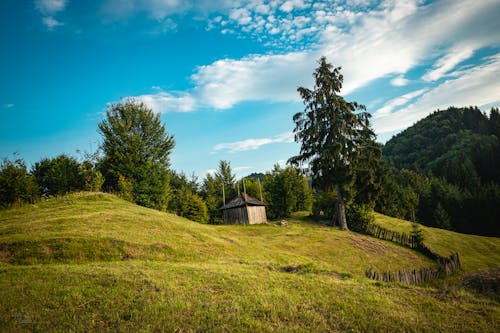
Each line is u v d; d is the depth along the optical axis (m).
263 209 43.25
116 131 38.94
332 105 37.50
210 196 55.47
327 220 42.81
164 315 7.05
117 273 10.05
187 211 45.66
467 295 9.58
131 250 14.38
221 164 63.62
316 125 37.50
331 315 7.58
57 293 8.12
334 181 37.53
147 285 9.05
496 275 11.10
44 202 26.88
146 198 38.34
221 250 17.44
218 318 7.02
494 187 73.69
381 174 40.84
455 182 99.62
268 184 57.28
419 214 81.06
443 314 7.90
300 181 54.78
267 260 17.73
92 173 36.72
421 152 160.38
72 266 11.08
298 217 46.97
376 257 25.53
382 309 8.03
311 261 20.12
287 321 7.13
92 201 26.92
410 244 32.50
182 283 9.58
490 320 7.59
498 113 157.75
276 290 9.37
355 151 36.03
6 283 8.80
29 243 13.38
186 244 16.91
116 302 7.73
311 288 9.86
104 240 14.70
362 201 38.91
